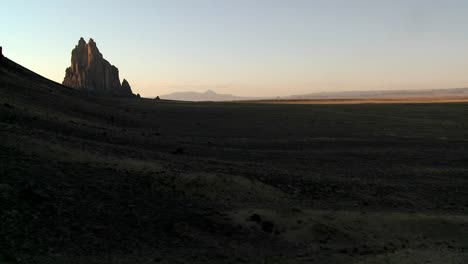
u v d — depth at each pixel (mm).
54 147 22484
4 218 13594
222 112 92062
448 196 28531
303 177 29328
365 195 26938
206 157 34031
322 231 19281
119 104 87312
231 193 22734
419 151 45531
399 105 123812
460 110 101625
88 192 17984
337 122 75000
